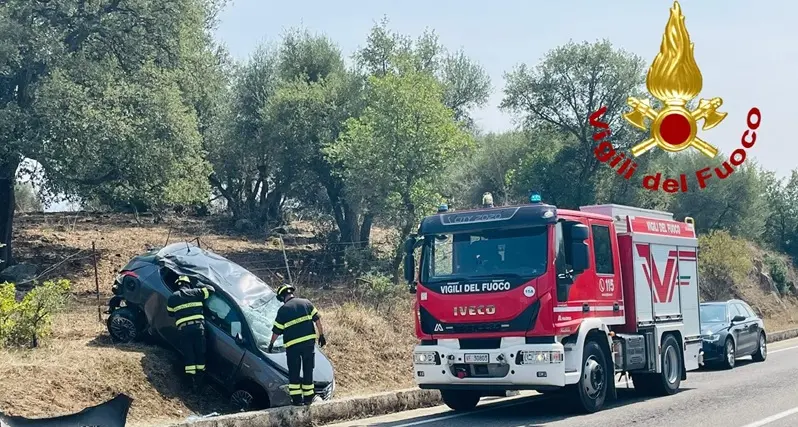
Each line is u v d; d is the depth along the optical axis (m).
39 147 24.78
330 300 23.70
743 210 47.28
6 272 25.12
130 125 25.92
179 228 38.25
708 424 10.87
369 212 35.19
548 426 11.08
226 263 14.46
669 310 14.88
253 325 13.39
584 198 42.78
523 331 11.60
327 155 36.97
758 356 22.06
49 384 11.53
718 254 39.22
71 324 16.53
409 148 31.84
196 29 31.59
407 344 19.67
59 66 25.70
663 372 14.34
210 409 13.01
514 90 43.44
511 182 45.00
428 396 14.53
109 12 27.66
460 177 45.09
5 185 25.97
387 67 39.66
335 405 12.46
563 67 42.06
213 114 39.03
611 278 13.19
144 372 12.80
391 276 28.91
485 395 13.90
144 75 27.58
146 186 27.48
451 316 12.13
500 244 12.12
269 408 12.89
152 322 13.66
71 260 27.83
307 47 41.66
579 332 12.03
